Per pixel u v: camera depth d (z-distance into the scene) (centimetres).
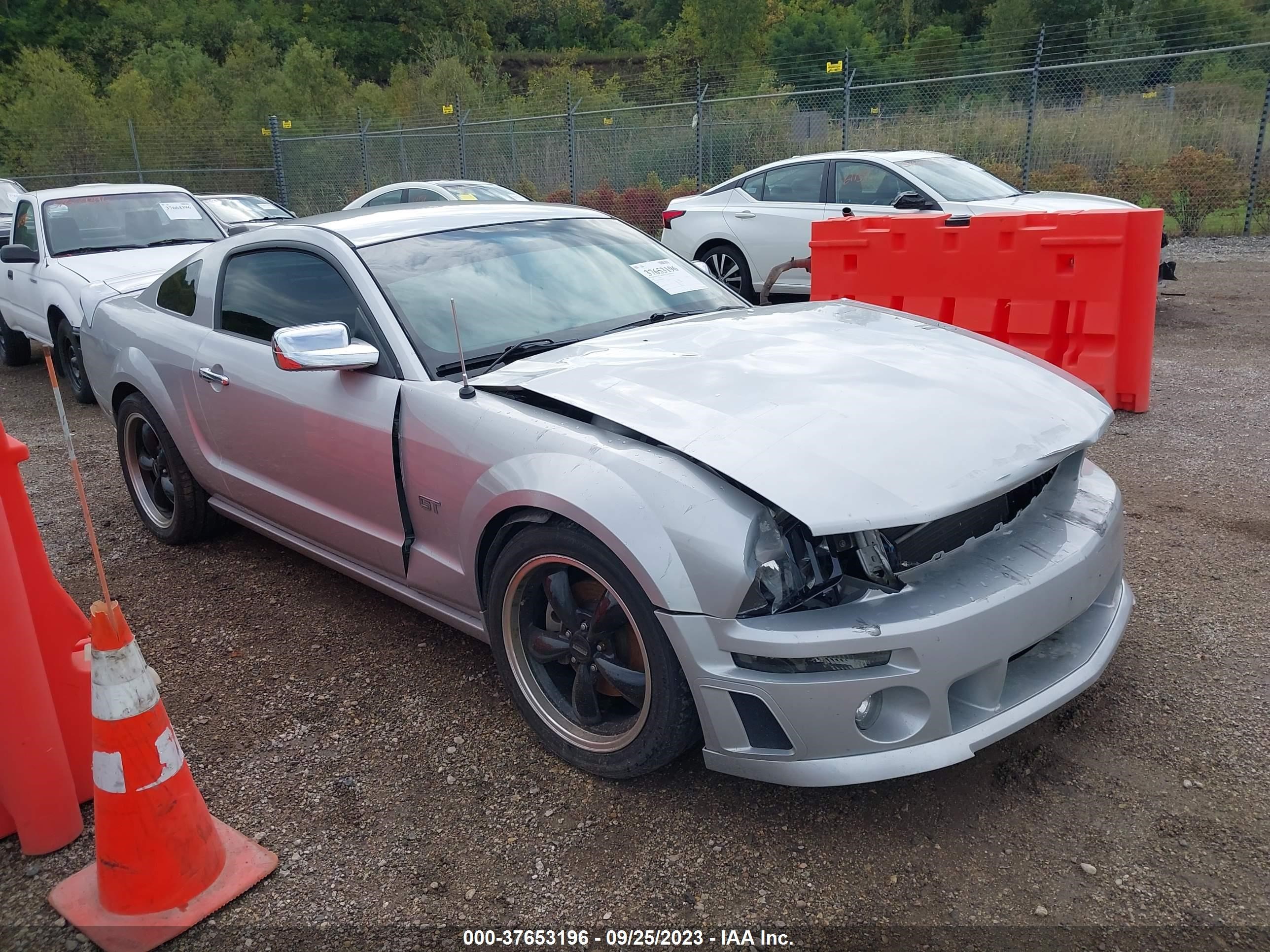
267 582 417
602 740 264
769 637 218
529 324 329
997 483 229
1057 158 1569
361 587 408
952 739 224
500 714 305
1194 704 287
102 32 5412
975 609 222
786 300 1011
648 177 1925
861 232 670
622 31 8050
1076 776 257
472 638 351
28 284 808
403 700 316
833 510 213
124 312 462
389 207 399
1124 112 1592
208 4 5859
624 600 239
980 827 241
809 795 257
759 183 993
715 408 252
